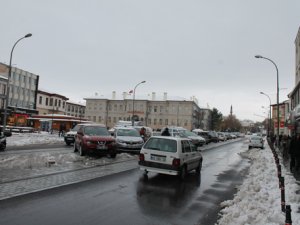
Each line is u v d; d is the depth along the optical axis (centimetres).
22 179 1049
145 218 692
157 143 1241
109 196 883
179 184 1135
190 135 3712
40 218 651
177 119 9975
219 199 912
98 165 1520
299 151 1697
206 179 1281
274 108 7638
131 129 2311
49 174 1178
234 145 4659
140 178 1211
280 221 650
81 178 1134
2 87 6406
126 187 1021
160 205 813
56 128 6194
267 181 1166
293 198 874
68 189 940
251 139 3650
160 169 1199
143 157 1235
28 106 7550
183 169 1230
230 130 13312
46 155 1709
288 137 2670
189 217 714
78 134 1973
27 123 6556
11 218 641
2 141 2033
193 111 10162
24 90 7375
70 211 714
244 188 1026
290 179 1246
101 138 1806
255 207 746
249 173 1484
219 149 3494
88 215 692
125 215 708
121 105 10431
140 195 916
